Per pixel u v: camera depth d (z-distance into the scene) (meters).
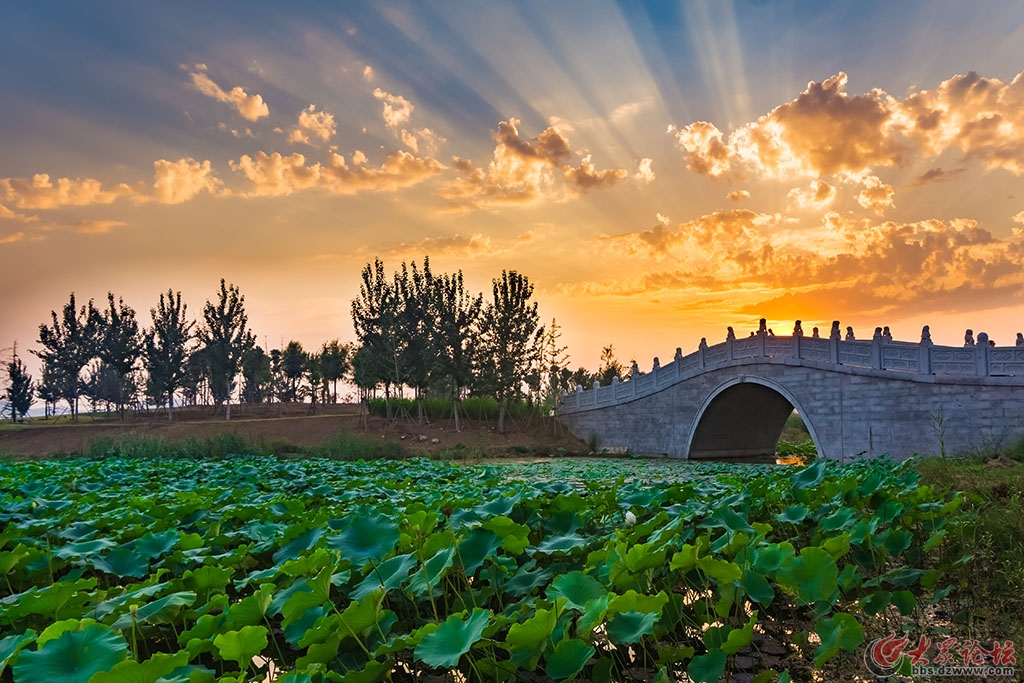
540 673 4.14
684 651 3.66
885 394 23.00
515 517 5.86
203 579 4.33
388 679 3.76
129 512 6.88
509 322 38.41
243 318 48.09
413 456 28.73
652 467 23.25
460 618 3.34
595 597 3.74
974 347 20.64
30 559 4.97
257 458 21.69
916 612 5.11
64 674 2.85
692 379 31.31
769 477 9.76
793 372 26.42
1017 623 4.60
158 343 45.88
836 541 4.44
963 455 17.27
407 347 39.56
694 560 4.05
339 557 4.46
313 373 53.31
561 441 38.22
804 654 4.49
